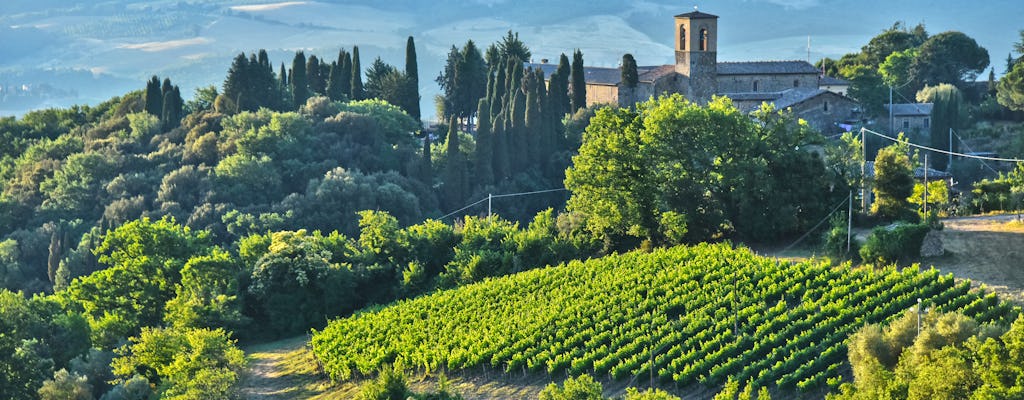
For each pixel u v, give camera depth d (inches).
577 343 4749.0
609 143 6402.6
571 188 6589.6
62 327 6063.0
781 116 6648.6
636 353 4517.7
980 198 6801.2
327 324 6235.2
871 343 3885.3
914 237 5339.6
